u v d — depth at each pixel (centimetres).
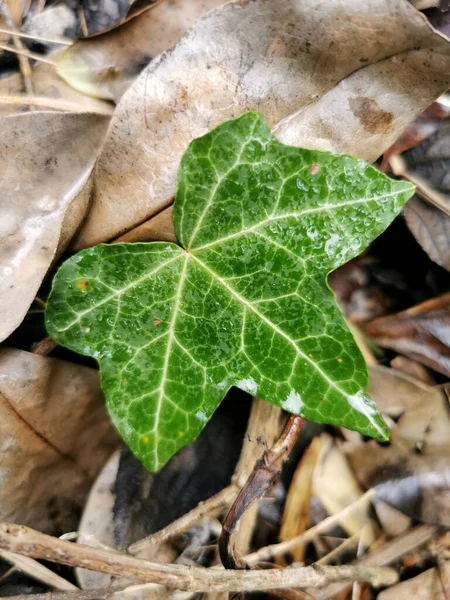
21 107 8
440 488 7
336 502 7
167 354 6
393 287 8
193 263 6
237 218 6
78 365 7
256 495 6
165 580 6
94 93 8
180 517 7
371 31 6
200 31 6
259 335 6
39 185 7
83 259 6
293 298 6
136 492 7
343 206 6
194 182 6
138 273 6
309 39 6
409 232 8
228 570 6
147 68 6
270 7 6
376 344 8
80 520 7
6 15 8
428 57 6
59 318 6
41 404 7
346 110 7
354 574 7
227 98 6
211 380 6
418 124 7
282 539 7
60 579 7
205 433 8
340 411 6
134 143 6
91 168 7
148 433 6
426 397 8
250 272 6
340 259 6
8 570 7
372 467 7
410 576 7
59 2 8
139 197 7
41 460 7
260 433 7
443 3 8
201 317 6
